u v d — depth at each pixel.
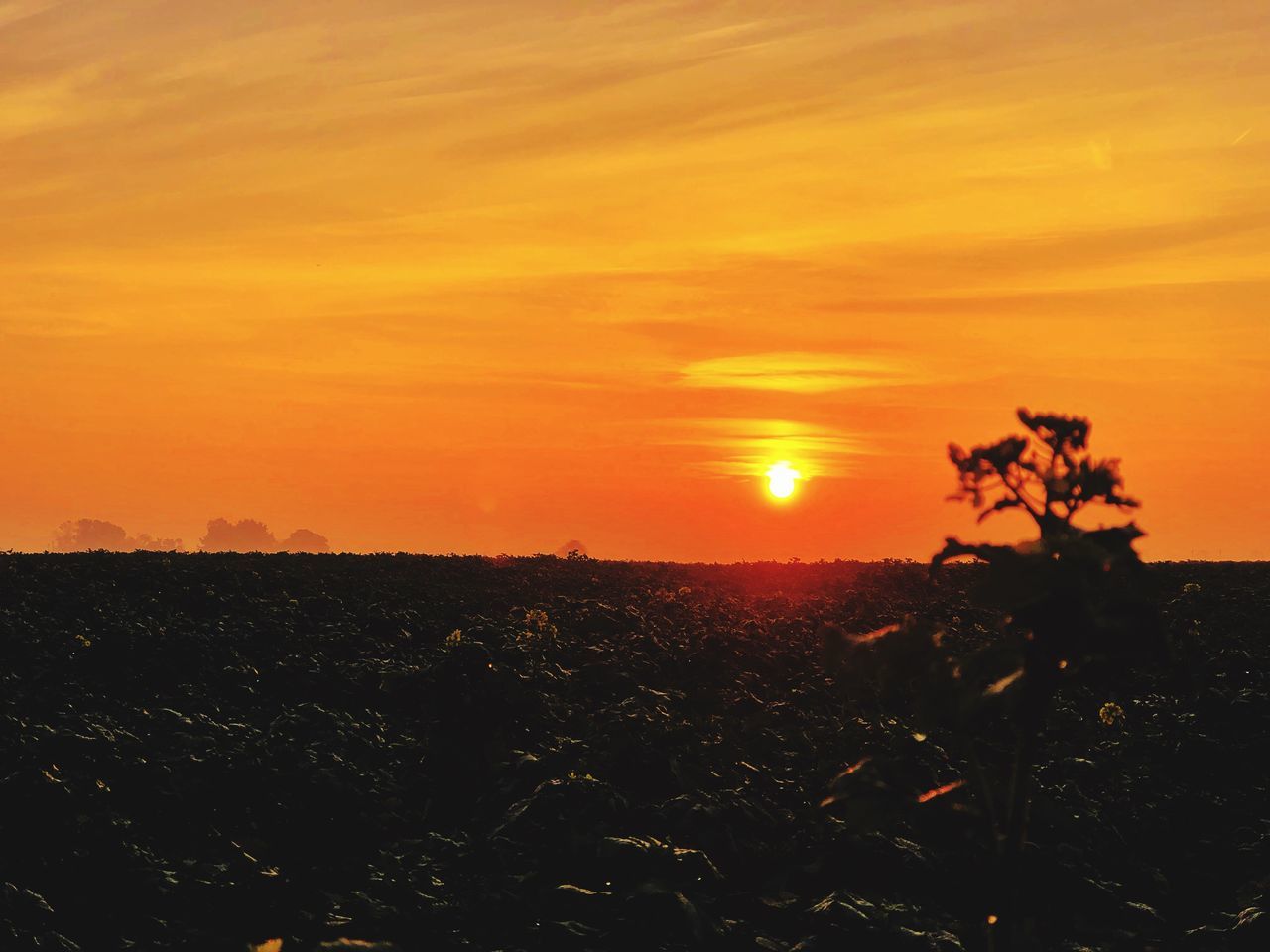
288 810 11.82
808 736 15.09
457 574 26.62
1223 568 29.30
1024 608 6.05
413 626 20.16
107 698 14.62
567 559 33.47
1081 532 6.20
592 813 11.72
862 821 6.45
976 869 11.16
